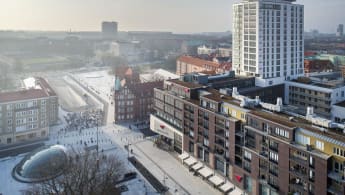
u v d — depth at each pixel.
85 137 175.62
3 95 170.38
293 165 92.88
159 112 167.38
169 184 123.94
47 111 177.25
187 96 146.75
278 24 198.12
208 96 132.38
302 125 97.25
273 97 193.75
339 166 82.62
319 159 84.75
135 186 122.50
